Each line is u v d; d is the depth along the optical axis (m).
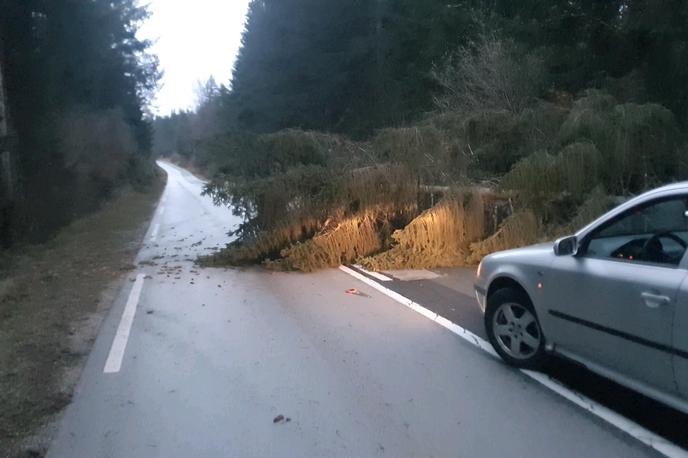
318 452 4.45
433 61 22.81
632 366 4.56
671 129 11.05
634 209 4.79
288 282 10.45
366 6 33.00
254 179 12.44
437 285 9.81
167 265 12.47
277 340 7.11
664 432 4.62
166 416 5.11
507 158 13.32
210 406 5.29
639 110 10.86
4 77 15.80
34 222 16.78
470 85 16.95
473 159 12.77
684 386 4.14
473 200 11.27
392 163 11.61
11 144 14.94
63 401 5.45
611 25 14.64
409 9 27.70
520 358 5.92
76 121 22.03
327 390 5.57
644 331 4.39
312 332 7.40
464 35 21.23
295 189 11.74
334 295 9.37
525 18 17.84
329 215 11.66
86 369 6.28
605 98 11.88
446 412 5.05
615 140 10.84
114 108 29.53
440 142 11.87
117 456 4.46
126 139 30.33
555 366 6.03
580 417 4.91
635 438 4.54
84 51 23.23
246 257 12.02
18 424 5.01
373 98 32.00
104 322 8.15
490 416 4.95
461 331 7.29
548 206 11.08
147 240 16.67
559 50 15.91
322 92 35.06
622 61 14.39
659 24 12.54
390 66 30.17
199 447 4.57
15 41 17.61
